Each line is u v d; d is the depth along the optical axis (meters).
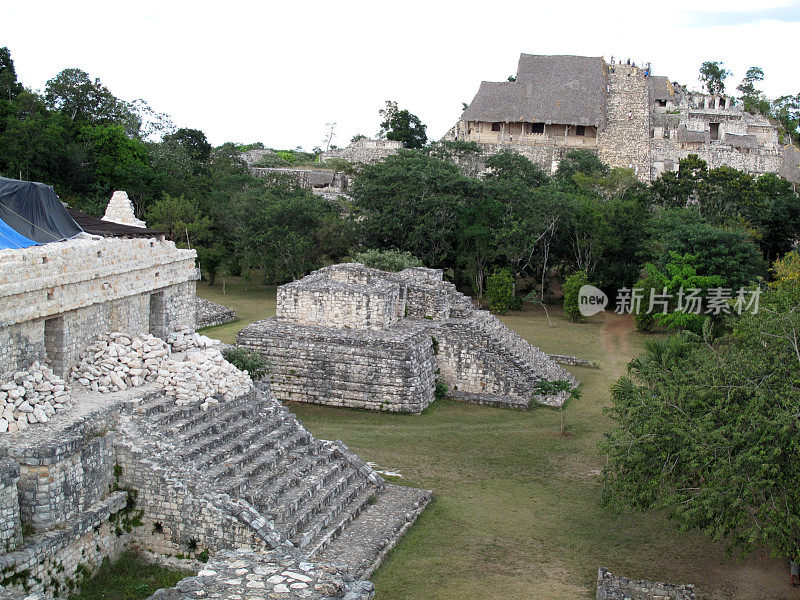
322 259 71.12
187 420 24.27
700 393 22.14
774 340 23.33
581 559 23.19
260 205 68.62
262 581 13.64
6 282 20.95
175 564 21.33
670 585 20.89
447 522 25.41
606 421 37.44
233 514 21.19
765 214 74.38
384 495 27.00
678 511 20.91
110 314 26.55
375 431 34.66
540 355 46.47
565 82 112.25
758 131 118.38
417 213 70.00
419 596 20.55
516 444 33.66
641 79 120.75
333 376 38.41
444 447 32.88
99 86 89.44
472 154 96.19
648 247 65.44
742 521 20.53
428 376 39.88
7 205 24.58
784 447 20.42
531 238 65.56
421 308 45.44
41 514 19.06
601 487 28.94
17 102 73.50
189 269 31.44
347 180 105.25
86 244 24.88
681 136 110.56
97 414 21.88
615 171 85.62
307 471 25.39
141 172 77.50
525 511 26.59
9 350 21.39
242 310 59.69
